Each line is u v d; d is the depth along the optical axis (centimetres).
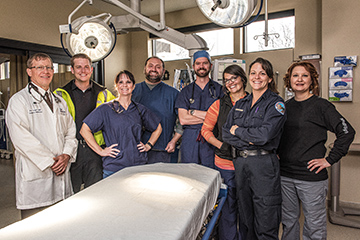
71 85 227
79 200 115
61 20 402
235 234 205
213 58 457
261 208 164
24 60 461
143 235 87
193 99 230
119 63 501
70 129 209
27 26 361
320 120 179
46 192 189
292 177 185
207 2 171
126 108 206
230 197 200
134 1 222
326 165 175
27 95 184
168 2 430
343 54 305
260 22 413
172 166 178
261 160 164
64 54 409
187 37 238
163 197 118
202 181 147
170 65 489
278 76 394
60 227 91
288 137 187
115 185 133
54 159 186
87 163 223
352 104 303
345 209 298
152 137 220
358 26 297
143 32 510
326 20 312
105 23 200
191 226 103
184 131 233
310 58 354
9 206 329
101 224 93
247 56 418
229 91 203
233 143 170
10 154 610
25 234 87
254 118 165
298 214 195
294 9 381
